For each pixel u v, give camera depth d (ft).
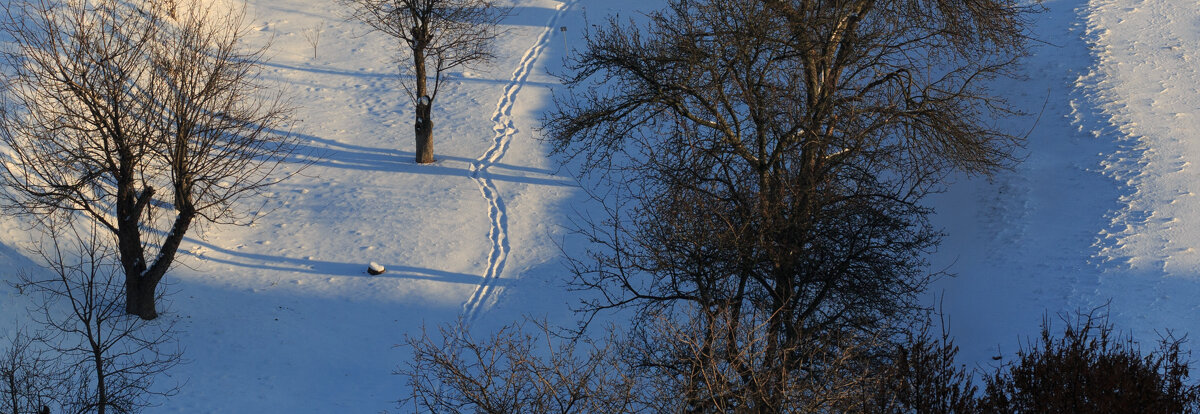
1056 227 75.56
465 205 94.68
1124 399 29.53
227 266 80.18
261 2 145.59
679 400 44.37
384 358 69.15
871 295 63.87
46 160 66.49
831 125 66.49
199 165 71.92
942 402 34.04
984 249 75.05
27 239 71.36
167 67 66.59
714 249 61.82
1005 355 57.88
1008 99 103.76
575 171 103.09
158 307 71.10
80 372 58.13
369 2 118.32
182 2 125.18
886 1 70.18
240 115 80.02
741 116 81.00
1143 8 126.00
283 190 95.35
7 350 57.62
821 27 67.92
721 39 66.23
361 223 89.86
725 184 67.10
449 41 119.96
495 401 46.98
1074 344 33.30
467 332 73.10
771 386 42.57
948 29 71.61
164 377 61.98
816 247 64.59
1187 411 31.48
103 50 66.49
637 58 69.62
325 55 130.93
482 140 110.01
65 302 66.33
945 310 69.21
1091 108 97.60
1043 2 131.95
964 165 75.25
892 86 73.82
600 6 153.69
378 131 110.93
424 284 80.23
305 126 110.01
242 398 61.26
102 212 79.15
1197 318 58.75
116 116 63.26
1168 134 90.38
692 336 52.13
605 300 79.15
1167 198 77.30
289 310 74.23
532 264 84.69
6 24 96.94
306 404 61.67
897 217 71.20
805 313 60.18
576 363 65.98
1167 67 107.04
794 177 66.39
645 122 72.74
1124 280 64.69
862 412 37.88
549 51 136.67
